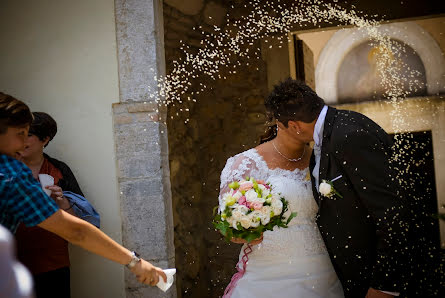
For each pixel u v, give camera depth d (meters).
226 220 2.21
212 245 5.16
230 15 5.23
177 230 4.57
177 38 4.79
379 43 9.02
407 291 2.12
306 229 2.37
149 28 3.33
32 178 1.80
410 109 8.87
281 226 2.23
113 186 3.29
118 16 3.35
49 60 3.40
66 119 3.37
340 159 2.15
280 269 2.34
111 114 3.33
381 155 2.10
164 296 3.19
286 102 2.27
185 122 4.97
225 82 5.31
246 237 2.19
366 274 2.24
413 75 8.92
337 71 9.24
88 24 3.38
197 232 5.01
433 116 8.76
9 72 3.43
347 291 2.30
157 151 3.27
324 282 2.34
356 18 5.38
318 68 9.30
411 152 8.81
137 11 3.34
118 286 3.23
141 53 3.33
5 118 1.73
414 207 2.23
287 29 5.34
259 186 2.23
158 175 3.25
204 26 5.03
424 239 2.24
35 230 2.73
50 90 3.39
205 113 5.29
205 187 5.24
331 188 2.14
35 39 3.42
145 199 3.25
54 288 2.77
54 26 3.41
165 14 4.45
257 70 5.31
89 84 3.36
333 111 2.29
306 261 2.34
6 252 0.83
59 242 2.82
